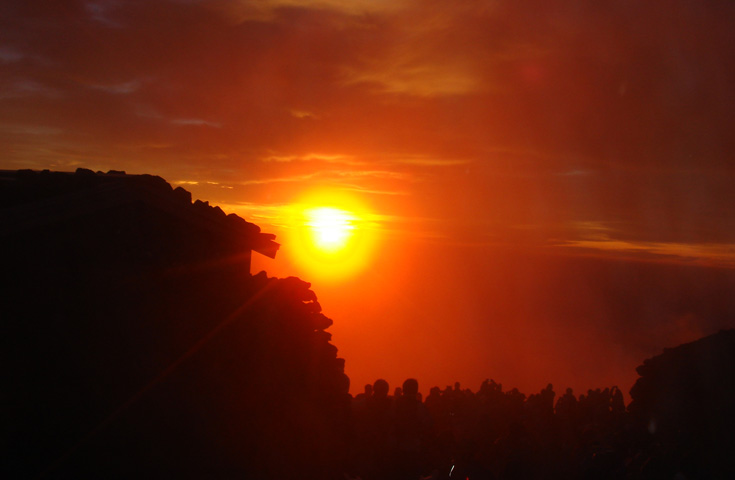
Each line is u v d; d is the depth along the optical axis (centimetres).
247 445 706
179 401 670
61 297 630
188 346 689
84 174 692
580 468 819
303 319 847
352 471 851
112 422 631
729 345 938
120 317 648
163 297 674
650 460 819
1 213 601
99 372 634
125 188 642
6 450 588
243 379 724
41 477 595
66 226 639
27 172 702
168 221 686
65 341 626
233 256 761
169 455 649
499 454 902
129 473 628
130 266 655
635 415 1062
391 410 890
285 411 765
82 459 613
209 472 669
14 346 609
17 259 622
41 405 608
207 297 721
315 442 784
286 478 733
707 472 807
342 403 871
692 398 943
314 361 841
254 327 751
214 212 718
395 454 834
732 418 846
